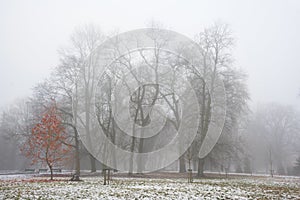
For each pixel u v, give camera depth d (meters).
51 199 8.97
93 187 12.79
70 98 25.27
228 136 24.66
